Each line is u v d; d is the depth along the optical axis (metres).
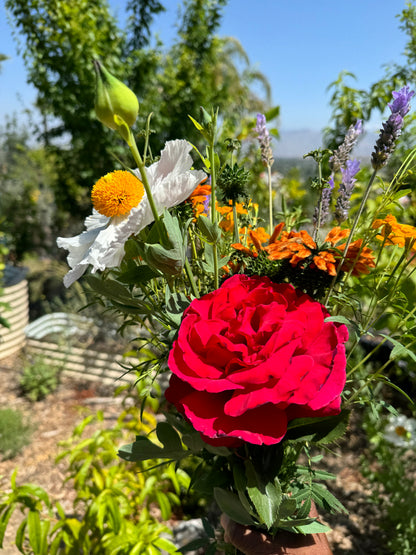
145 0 4.91
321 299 0.70
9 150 7.72
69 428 3.72
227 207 0.76
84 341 4.55
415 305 0.70
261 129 0.81
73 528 1.59
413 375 2.25
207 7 5.23
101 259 0.56
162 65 5.14
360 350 1.69
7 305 2.49
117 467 1.90
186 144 0.62
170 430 0.63
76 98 4.79
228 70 5.43
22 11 4.60
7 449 3.33
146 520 1.77
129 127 0.52
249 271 0.70
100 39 4.80
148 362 0.66
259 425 0.49
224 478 0.62
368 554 2.20
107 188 0.58
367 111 2.51
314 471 0.68
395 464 2.36
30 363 4.54
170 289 0.63
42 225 6.67
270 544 0.68
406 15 2.51
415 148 0.67
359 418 3.02
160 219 0.56
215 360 0.52
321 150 0.71
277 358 0.49
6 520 1.51
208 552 0.74
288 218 0.87
